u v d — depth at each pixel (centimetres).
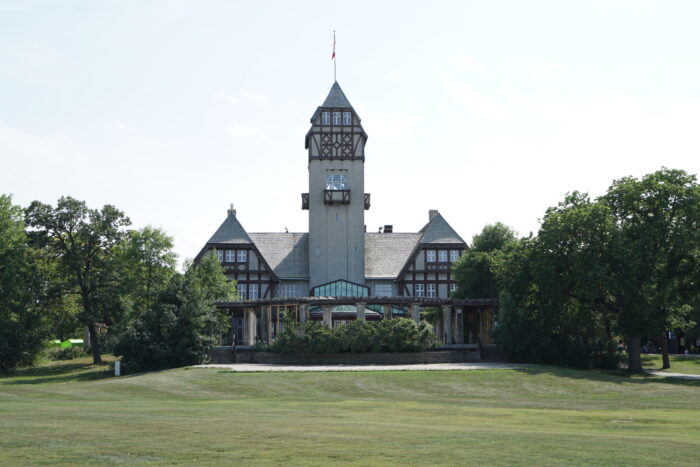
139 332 5031
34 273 6234
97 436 1666
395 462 1351
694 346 7931
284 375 4156
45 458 1373
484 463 1355
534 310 5381
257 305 5825
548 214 5559
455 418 2350
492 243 7000
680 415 2603
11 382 4691
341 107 8112
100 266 6456
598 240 4953
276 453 1439
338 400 3294
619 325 4981
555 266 5122
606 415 2564
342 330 5178
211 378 4031
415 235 8706
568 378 4209
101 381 4244
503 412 2645
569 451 1517
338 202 7988
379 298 5512
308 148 8362
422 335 5297
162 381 3931
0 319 5778
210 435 1698
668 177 5081
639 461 1402
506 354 5484
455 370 4412
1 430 1773
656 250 4853
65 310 6856
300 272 8100
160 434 1709
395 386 3794
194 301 5181
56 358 6931
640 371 5078
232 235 7850
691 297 5159
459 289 6788
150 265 6556
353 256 7981
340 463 1334
